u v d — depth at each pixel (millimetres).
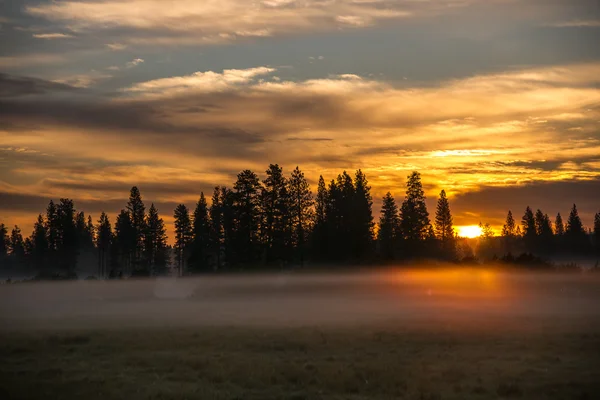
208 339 37281
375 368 26781
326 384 24094
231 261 103562
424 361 28719
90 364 29266
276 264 88875
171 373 26844
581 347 32719
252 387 24219
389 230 121375
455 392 22938
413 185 119125
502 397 22172
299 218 106562
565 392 22812
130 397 22594
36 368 28469
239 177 102625
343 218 107250
